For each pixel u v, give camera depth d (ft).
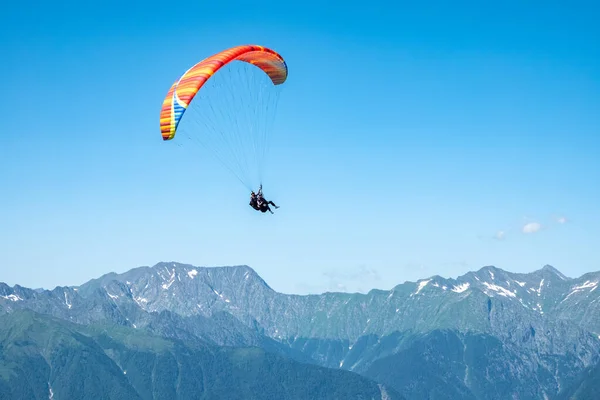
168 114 329.11
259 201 338.13
